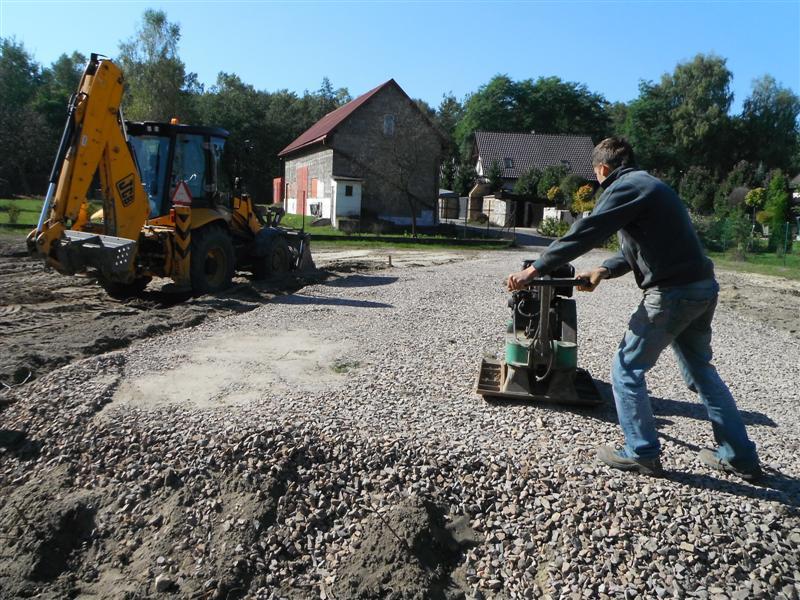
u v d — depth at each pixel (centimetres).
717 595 314
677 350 410
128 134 1084
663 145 5978
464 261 1991
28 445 463
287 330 808
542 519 369
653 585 322
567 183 4078
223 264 1151
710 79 5847
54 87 6225
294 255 1439
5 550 387
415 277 1451
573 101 6531
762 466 420
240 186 1290
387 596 335
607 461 408
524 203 4397
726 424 394
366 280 1365
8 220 2281
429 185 3362
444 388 565
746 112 6078
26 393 535
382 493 395
